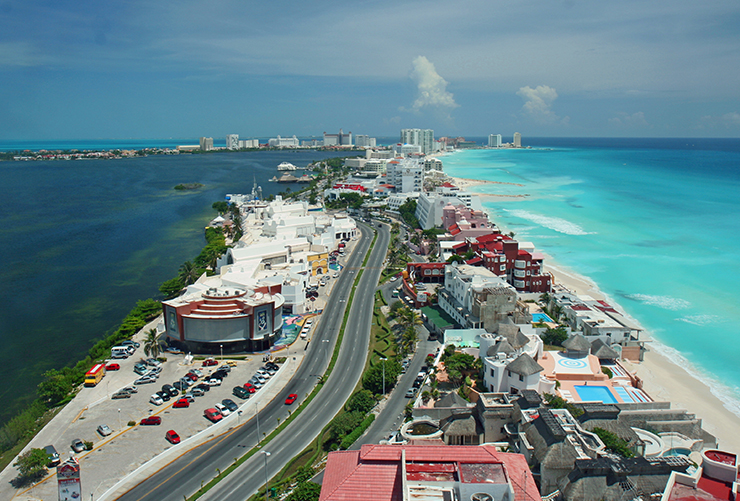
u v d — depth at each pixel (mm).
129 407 154250
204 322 190000
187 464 126938
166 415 149375
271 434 139625
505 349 153750
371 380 160875
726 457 95938
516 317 190500
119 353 190000
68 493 109875
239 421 146875
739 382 175250
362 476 86438
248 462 127250
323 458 127812
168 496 115250
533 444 109188
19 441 140375
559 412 118625
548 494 102375
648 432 124812
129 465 126250
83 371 178500
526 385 138500
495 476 84062
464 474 84375
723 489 90500
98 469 124750
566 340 170875
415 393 157125
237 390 160750
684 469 98250
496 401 129250
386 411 148500
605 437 113312
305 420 146500
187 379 170750
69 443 136500
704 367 185625
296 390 164875
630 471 97062
